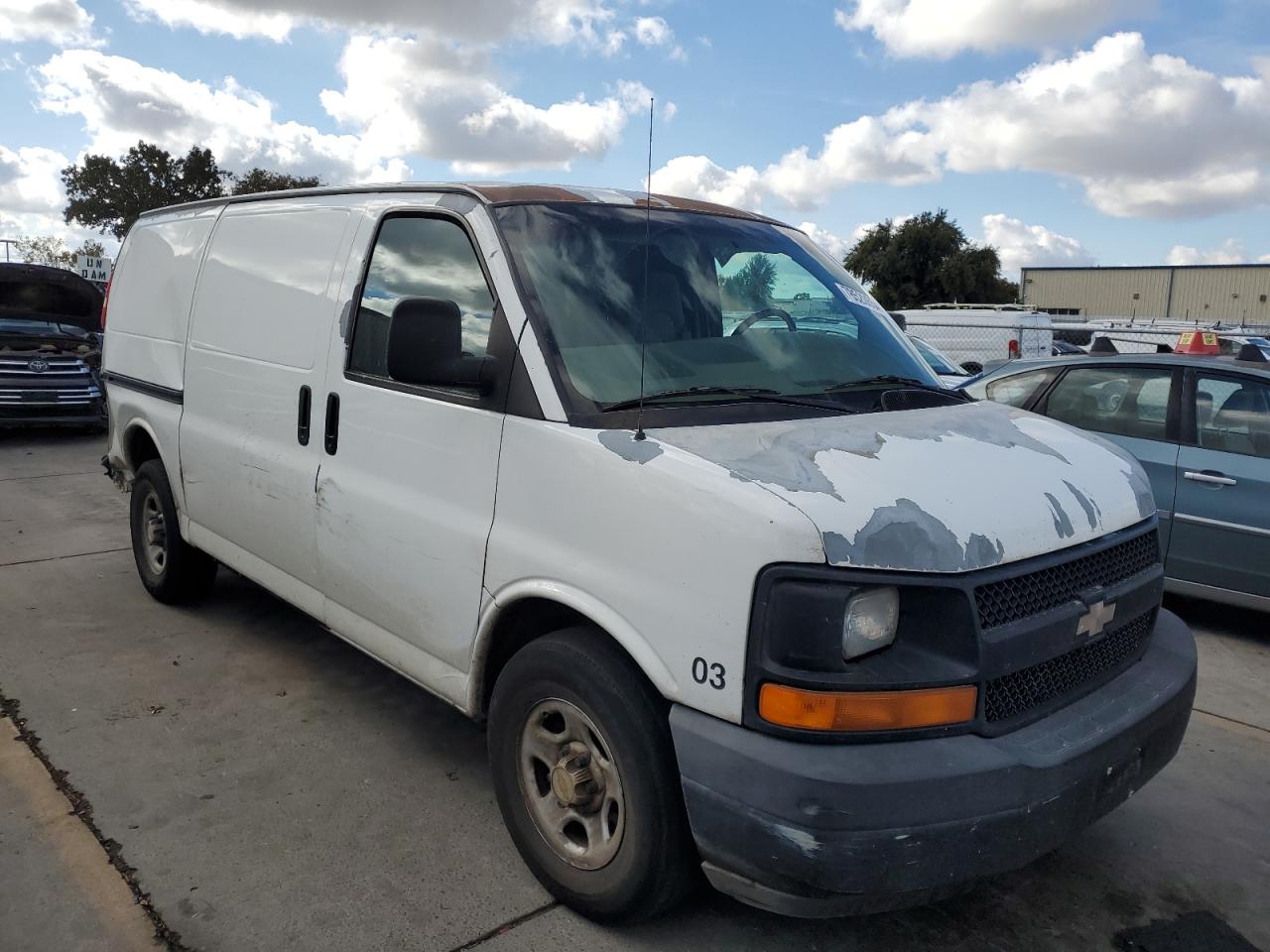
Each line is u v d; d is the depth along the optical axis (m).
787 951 2.75
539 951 2.70
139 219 5.82
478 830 3.30
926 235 52.66
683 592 2.39
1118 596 2.74
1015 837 2.28
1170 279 57.97
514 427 2.87
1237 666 5.29
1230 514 5.52
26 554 6.53
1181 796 3.76
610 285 3.12
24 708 4.12
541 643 2.77
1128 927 2.94
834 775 2.15
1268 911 3.04
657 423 2.72
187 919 2.79
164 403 5.04
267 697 4.32
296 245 4.06
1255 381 5.65
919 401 3.24
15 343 12.40
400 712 4.21
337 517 3.58
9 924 2.73
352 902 2.89
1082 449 3.06
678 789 2.51
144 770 3.64
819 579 2.20
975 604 2.30
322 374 3.70
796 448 2.55
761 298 3.46
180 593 5.36
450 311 2.88
